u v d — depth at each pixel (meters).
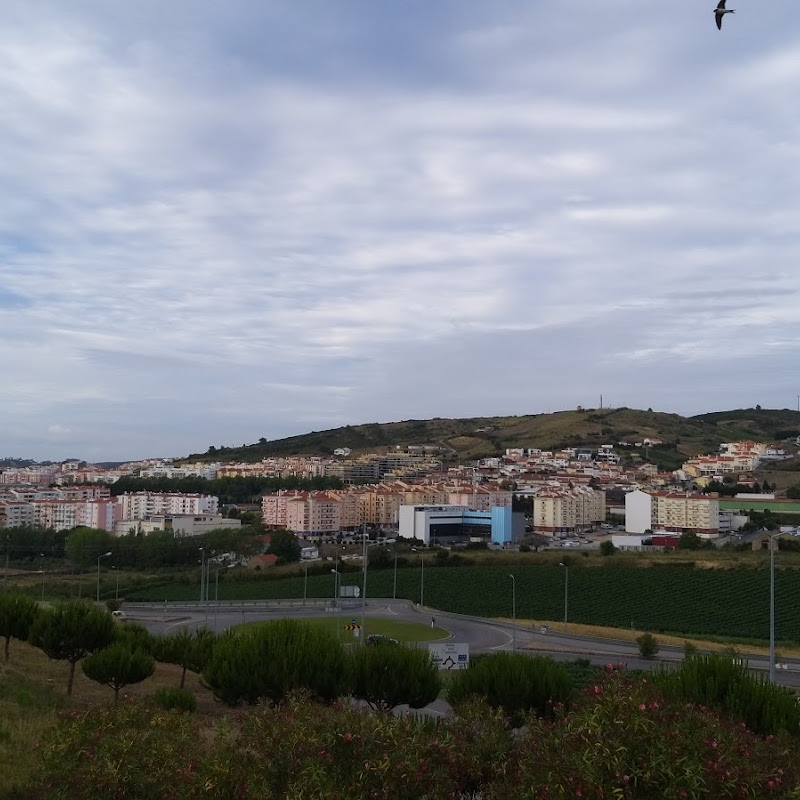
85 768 16.52
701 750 12.43
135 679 36.38
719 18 21.72
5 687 34.00
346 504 194.88
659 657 71.75
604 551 136.88
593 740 12.55
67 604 42.94
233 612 100.06
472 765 15.17
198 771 14.54
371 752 13.98
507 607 105.56
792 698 19.12
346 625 83.88
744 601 99.94
